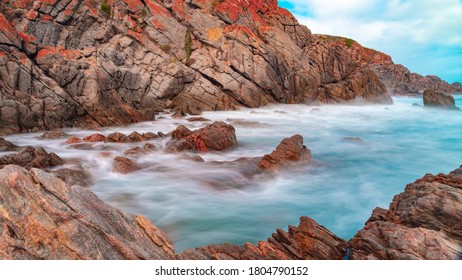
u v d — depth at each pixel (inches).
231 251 313.7
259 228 443.2
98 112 1058.1
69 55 1183.6
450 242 324.2
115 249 251.6
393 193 566.3
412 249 306.5
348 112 1546.5
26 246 241.0
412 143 965.8
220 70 1461.6
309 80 1705.2
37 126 927.7
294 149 671.8
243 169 633.0
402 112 1615.4
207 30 1561.3
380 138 1043.3
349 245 349.1
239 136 989.8
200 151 778.8
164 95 1311.5
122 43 1364.4
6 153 698.8
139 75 1282.0
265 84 1524.4
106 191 538.0
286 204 516.4
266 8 1929.1
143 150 726.5
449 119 1438.2
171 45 1496.1
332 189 581.0
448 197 360.5
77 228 245.4
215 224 450.6
